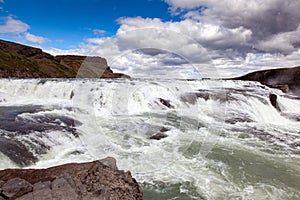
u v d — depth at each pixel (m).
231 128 10.68
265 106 15.00
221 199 5.30
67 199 3.67
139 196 4.34
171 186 5.57
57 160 6.30
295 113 15.49
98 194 3.97
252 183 6.05
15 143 6.75
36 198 3.63
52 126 8.32
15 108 12.09
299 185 6.07
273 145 8.89
